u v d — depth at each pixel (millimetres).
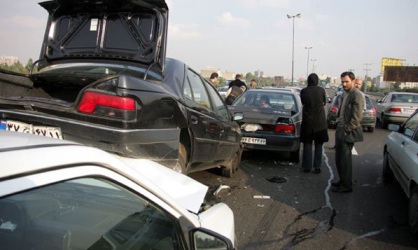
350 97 5688
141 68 3619
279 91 8734
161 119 3271
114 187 1497
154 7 3562
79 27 3906
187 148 4039
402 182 5094
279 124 7180
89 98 2916
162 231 1712
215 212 2227
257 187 5844
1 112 3064
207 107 4781
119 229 1531
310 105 6793
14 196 1068
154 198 1672
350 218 4660
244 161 7730
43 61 4035
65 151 1310
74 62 3869
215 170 6703
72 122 2889
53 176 1186
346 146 5742
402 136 5754
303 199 5359
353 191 5895
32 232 1180
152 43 3607
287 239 3934
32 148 1234
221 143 5160
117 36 3756
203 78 5016
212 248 1768
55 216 1271
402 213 4918
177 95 3709
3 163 1076
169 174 2482
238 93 10734
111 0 3586
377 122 18031
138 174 1638
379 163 8242
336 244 3871
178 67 4133
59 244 1281
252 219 4473
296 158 7754
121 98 2891
